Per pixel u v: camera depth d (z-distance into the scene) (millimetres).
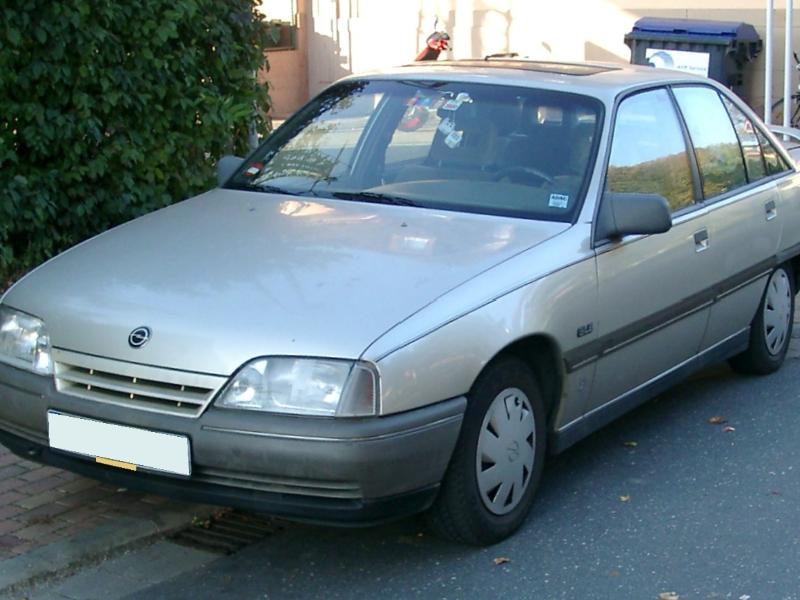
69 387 4336
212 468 4078
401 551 4695
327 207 5211
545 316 4625
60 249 7730
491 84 5652
